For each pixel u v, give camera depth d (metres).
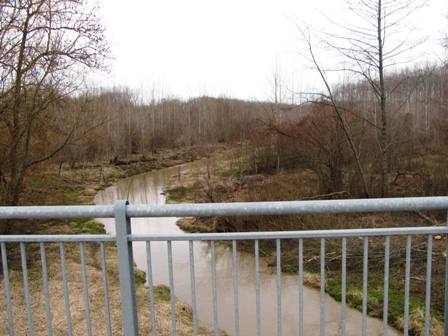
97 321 5.03
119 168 24.78
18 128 7.70
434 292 5.73
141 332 5.02
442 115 13.57
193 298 1.92
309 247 8.30
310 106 12.66
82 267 1.93
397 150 12.23
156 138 35.41
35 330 4.75
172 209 1.77
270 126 14.55
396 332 5.13
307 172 13.70
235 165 20.88
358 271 6.95
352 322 5.49
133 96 40.19
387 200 1.71
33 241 1.92
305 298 6.39
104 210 1.81
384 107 10.75
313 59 11.30
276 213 1.73
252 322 5.68
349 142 11.25
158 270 8.06
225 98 43.19
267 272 7.71
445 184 11.01
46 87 8.02
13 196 7.79
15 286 6.14
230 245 9.69
